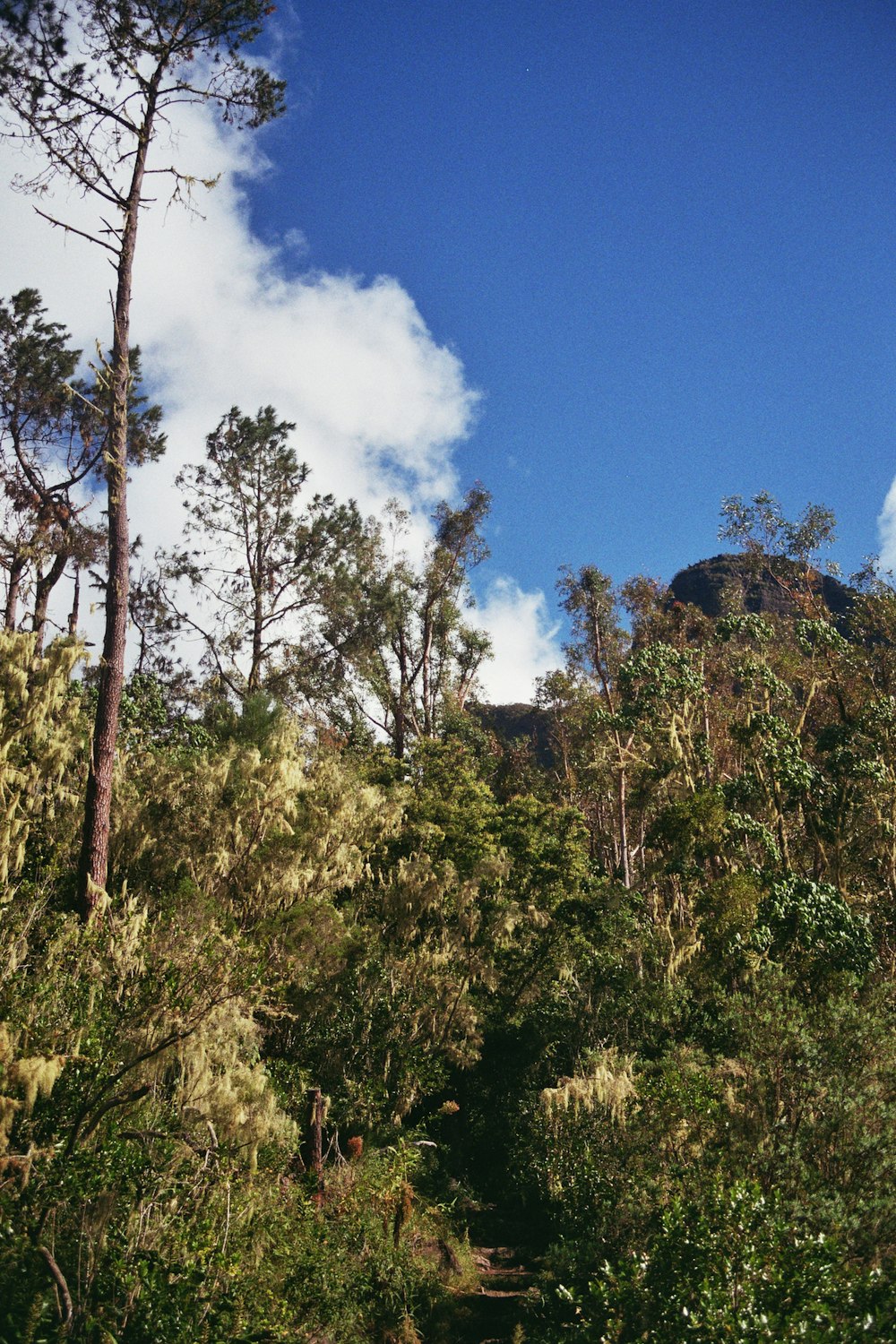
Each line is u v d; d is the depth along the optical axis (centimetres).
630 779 2719
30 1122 886
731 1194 798
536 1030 1972
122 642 1348
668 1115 1141
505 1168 1755
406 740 3453
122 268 1469
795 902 1780
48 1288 752
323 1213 1161
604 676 3366
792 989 1686
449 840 2292
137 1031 941
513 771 3844
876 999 1128
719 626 2450
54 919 1073
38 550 2538
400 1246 1223
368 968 1697
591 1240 1208
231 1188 977
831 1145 962
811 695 2356
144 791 1603
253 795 1608
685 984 1858
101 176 1473
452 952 1859
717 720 2845
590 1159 1430
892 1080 998
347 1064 1606
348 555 3272
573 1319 1091
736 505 3003
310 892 1670
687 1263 737
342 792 1767
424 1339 1120
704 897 1884
